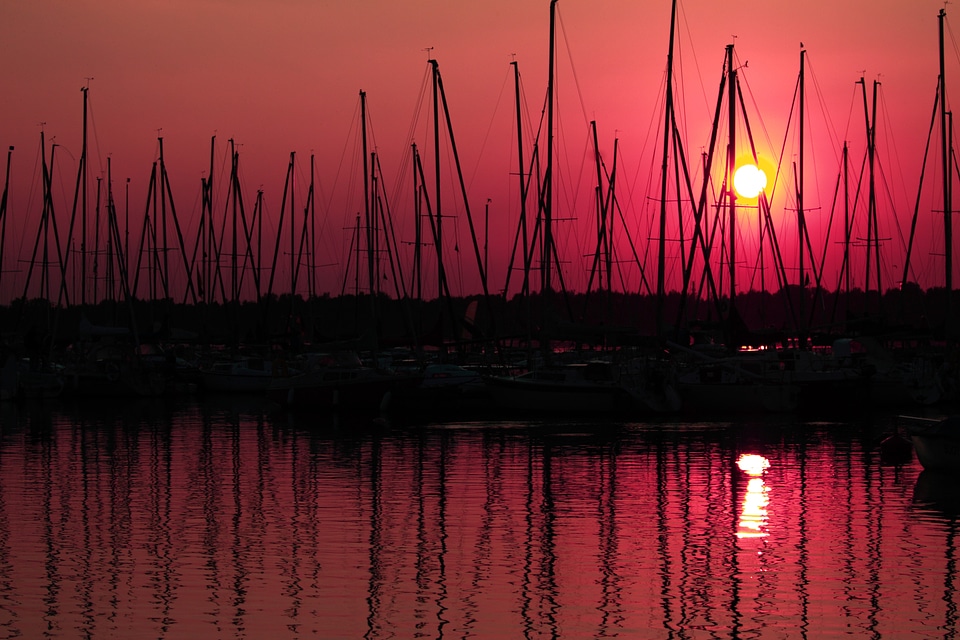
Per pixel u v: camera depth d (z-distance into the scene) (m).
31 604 23.61
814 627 22.05
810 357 70.75
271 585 25.03
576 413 66.00
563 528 30.80
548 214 72.56
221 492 36.97
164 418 66.75
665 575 25.78
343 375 70.62
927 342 86.75
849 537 29.64
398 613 22.95
